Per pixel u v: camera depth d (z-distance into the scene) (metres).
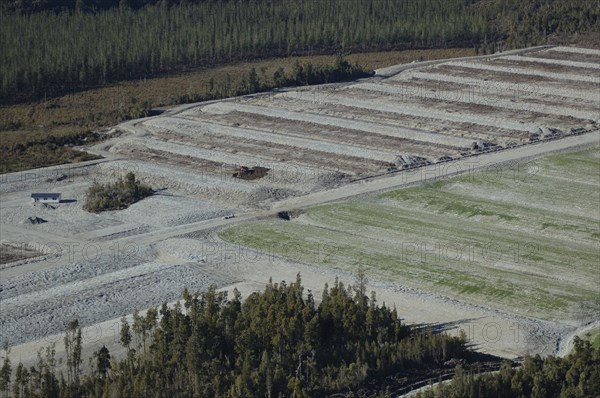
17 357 157.25
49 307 174.00
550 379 140.38
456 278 181.62
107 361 147.50
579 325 165.00
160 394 139.12
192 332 151.88
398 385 143.50
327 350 150.25
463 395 136.25
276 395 140.25
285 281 182.25
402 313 168.62
